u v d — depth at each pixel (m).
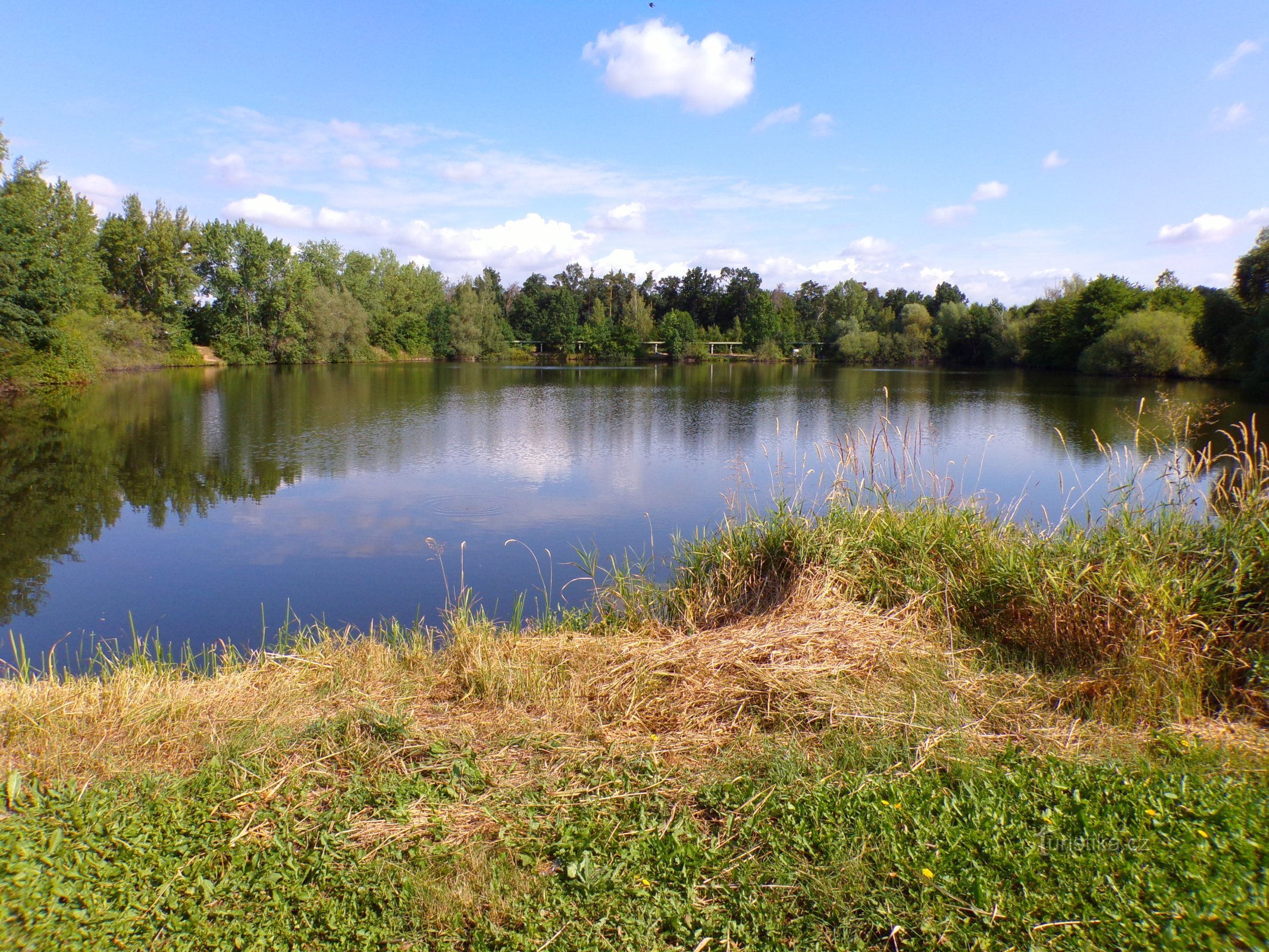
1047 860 2.59
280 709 3.87
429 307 66.00
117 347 39.78
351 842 2.78
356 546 9.04
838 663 4.05
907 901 2.44
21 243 25.56
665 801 3.02
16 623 6.79
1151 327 37.62
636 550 8.66
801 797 2.97
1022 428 18.84
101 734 3.56
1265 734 3.51
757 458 14.91
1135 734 3.53
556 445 16.75
